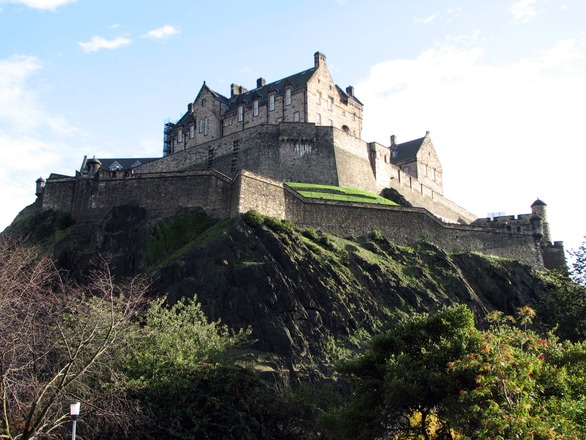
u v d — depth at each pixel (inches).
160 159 3917.3
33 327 1381.6
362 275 2667.3
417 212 3257.9
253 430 1737.2
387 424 1571.1
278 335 2230.6
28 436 1197.7
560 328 2837.1
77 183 3105.3
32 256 2222.0
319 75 4116.6
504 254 3481.8
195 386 1705.2
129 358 1663.4
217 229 2659.9
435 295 2741.1
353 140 3799.2
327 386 2022.6
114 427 1501.0
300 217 2965.1
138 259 2659.9
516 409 1173.7
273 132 3572.8
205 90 4421.8
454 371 1401.3
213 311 2284.7
